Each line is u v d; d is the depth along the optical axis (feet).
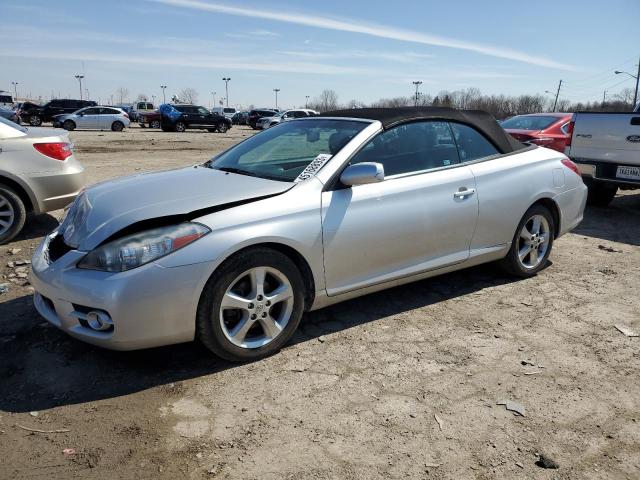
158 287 9.70
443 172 13.64
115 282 9.55
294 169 12.46
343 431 8.92
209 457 8.27
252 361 11.14
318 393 10.03
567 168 16.60
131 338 9.75
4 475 7.80
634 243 21.09
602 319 13.55
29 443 8.53
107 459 8.20
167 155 53.52
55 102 114.32
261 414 9.36
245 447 8.50
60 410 9.42
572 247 20.35
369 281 12.48
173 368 10.85
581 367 11.16
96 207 10.98
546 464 8.15
